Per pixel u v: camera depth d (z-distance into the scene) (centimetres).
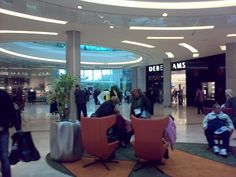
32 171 520
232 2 779
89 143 542
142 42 1304
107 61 2564
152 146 509
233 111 764
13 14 823
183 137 841
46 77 2950
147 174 500
